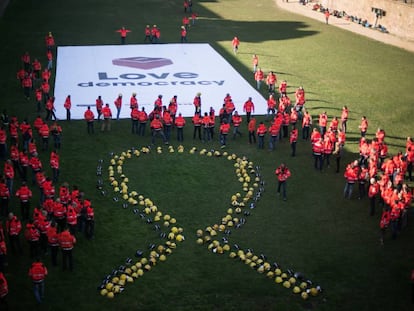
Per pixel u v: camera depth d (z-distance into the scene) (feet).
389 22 266.16
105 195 115.96
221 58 218.18
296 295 87.76
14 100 168.35
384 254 98.84
